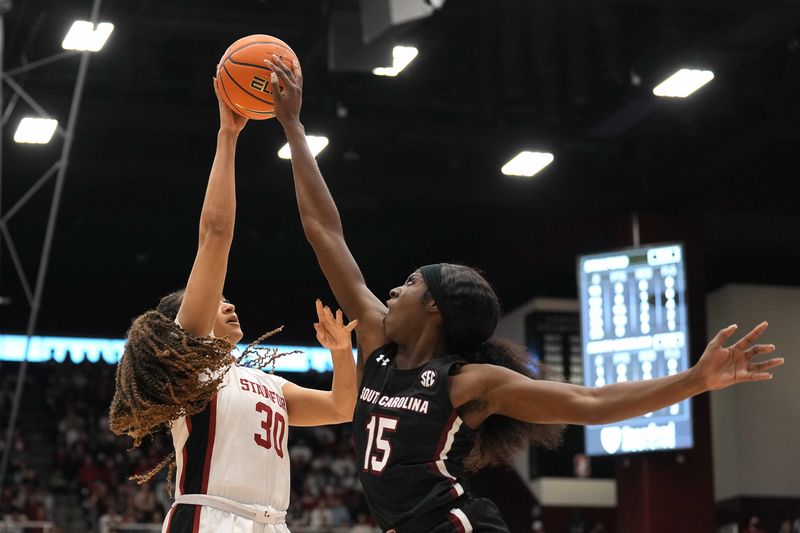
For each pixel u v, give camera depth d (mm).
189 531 3803
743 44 13203
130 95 14766
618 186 17578
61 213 20078
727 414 19703
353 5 12031
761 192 17516
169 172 16500
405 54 12375
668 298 16219
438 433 2938
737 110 15422
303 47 13375
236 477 3861
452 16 12922
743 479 19297
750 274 19922
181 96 15094
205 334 3814
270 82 3766
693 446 15750
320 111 15094
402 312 3117
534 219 19641
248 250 22328
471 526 2900
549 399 2855
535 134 15461
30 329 12469
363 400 3086
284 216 20453
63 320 23562
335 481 21844
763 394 19578
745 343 2631
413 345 3113
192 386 3701
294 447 22578
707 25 13062
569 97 14078
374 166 17234
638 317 16312
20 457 21562
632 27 13484
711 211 17359
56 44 13680
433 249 22219
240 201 19594
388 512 2971
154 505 18859
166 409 3729
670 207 17656
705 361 2648
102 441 22250
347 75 14352
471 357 3141
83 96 14617
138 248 22281
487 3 12734
